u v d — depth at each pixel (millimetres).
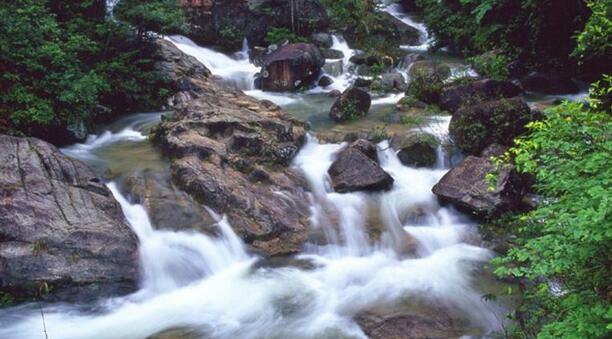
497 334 5566
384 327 5785
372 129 10500
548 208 4281
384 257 7363
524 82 13047
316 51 15227
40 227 6355
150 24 12422
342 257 7363
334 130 10773
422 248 7551
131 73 12125
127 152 9547
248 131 9328
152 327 5867
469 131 9367
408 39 18828
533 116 9406
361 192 8773
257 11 17297
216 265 7062
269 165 8961
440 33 17266
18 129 8875
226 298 6477
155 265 6766
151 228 7277
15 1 9625
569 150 4250
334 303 6316
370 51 16469
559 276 4898
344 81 15281
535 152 4688
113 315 6074
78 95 9414
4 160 7254
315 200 8500
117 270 6410
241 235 7422
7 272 6000
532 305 5383
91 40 11430
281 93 14398
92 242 6441
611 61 12055
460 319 5918
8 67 9109
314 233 7730
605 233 3500
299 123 10648
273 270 7062
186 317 6074
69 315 6008
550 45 13242
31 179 7004
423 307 6148
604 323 3604
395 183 9078
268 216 7723
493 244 7500
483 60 13992
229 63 16234
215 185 7848
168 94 12625
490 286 6570
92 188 7480
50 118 8961
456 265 7129
